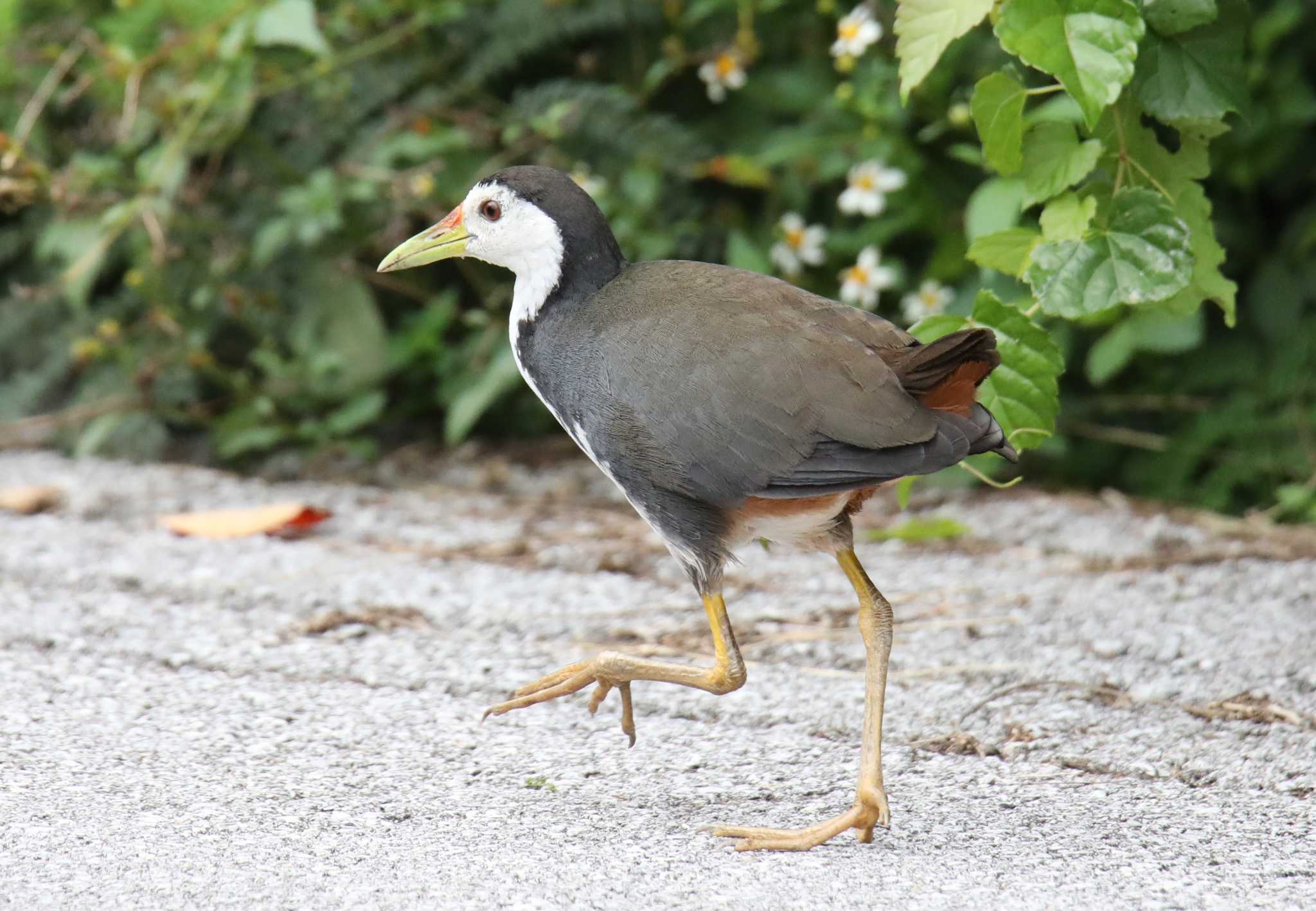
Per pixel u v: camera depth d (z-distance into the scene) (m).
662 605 9.30
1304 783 6.63
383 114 12.85
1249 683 7.83
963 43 11.68
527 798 6.51
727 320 6.44
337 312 12.51
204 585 9.56
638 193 12.24
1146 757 6.98
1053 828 6.20
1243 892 5.58
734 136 12.98
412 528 11.05
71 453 12.87
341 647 8.48
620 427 6.56
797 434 6.20
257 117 12.78
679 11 12.62
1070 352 12.24
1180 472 11.98
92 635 8.56
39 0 12.95
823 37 12.70
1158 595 9.39
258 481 12.21
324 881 5.62
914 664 8.25
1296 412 11.83
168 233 12.65
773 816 6.36
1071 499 11.75
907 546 10.65
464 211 7.18
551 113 11.95
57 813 6.18
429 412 13.46
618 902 5.50
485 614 9.08
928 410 6.12
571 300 6.91
